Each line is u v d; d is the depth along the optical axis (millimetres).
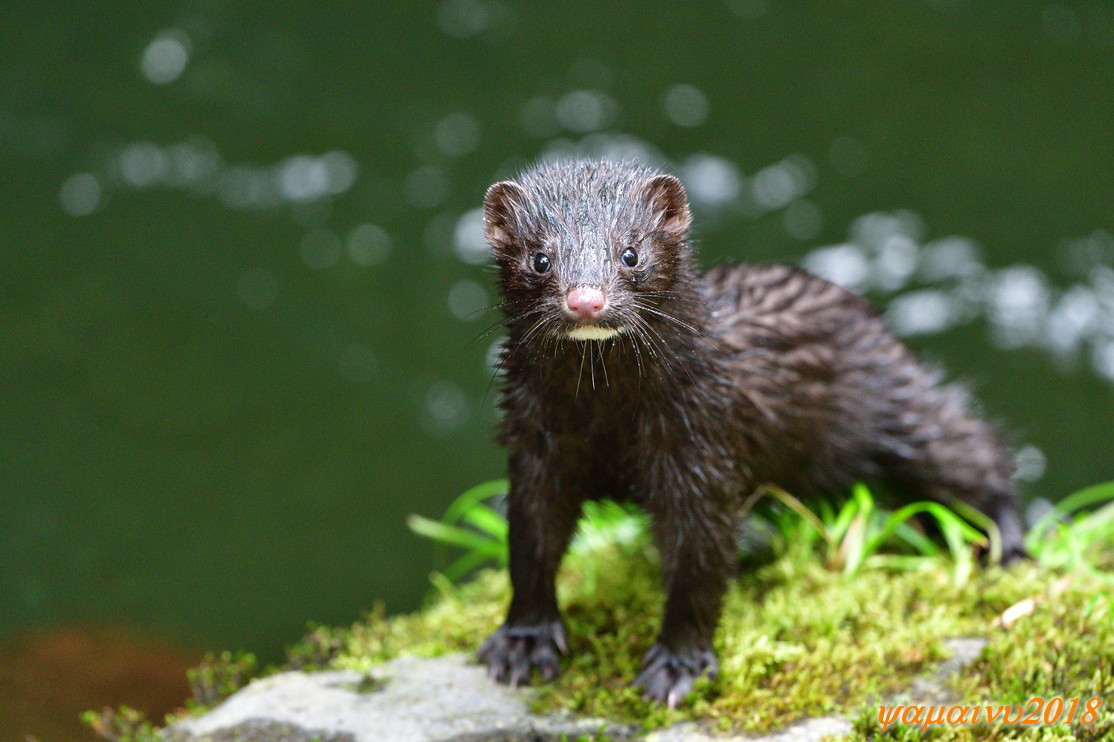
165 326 14469
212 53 17531
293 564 12055
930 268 14023
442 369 13984
